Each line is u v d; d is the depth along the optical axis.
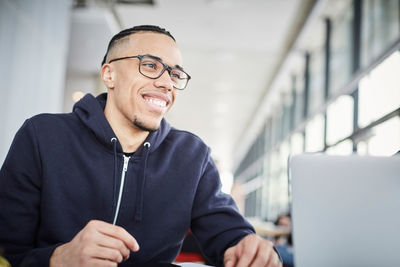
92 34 6.04
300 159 0.89
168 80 1.18
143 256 1.16
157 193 1.21
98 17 5.50
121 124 1.22
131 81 1.17
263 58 7.71
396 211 0.84
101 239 0.78
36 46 3.85
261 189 11.91
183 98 10.58
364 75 4.39
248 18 6.18
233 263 0.93
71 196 1.13
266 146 11.56
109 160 1.19
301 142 7.33
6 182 1.09
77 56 6.90
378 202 0.85
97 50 6.59
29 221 1.10
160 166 1.24
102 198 1.16
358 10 4.69
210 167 1.33
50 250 0.85
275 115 10.38
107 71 1.24
